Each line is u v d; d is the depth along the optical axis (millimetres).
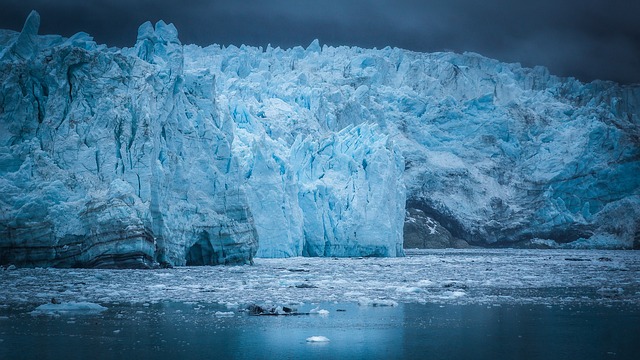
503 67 165125
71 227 52812
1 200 53062
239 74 115750
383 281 45406
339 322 27281
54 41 70250
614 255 92062
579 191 125688
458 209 126875
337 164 86000
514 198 129750
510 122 137875
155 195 55406
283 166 79875
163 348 22172
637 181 123375
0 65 58281
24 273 47750
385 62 146125
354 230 82125
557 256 87938
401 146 129375
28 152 55719
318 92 102000
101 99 57375
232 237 60844
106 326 26031
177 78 62875
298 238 79125
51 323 26578
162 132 60156
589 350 22141
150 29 73188
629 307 32188
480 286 42625
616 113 150000
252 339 23734
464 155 134250
